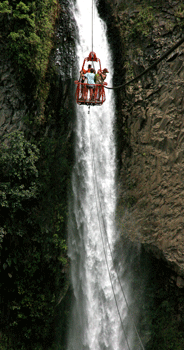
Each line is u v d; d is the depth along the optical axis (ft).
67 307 60.08
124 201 60.70
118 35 64.13
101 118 64.08
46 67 57.77
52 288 57.72
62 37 61.67
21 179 53.83
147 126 56.70
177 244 50.37
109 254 60.49
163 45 56.08
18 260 54.08
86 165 62.34
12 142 52.11
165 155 53.52
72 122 60.64
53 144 58.34
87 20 66.59
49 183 57.52
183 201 50.75
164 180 53.57
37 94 56.49
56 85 58.90
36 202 55.93
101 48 66.03
